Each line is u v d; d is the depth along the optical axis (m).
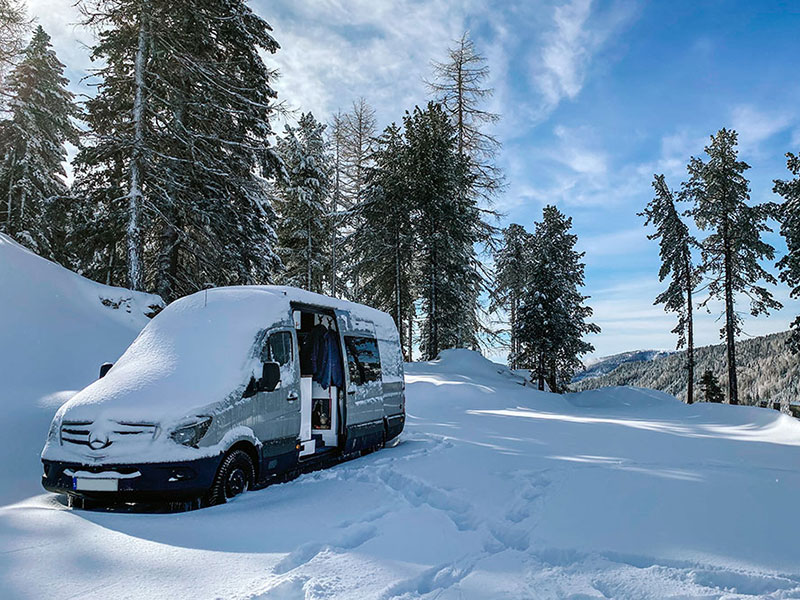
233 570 3.10
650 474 5.75
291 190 30.28
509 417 14.19
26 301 10.73
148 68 14.84
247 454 5.38
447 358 26.45
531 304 31.45
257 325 6.05
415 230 27.22
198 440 4.75
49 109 24.98
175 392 5.02
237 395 5.32
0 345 9.12
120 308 13.00
